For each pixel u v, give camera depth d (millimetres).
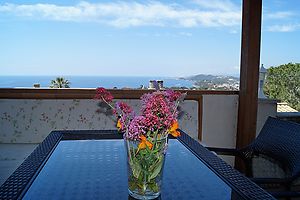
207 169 1383
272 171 2641
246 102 2836
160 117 1020
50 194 1077
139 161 1025
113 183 1191
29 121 2826
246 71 2816
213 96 3018
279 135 1784
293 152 1569
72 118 2865
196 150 1689
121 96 2877
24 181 1154
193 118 2992
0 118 2793
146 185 1037
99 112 2873
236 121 3062
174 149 1736
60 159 1512
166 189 1152
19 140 2816
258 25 2764
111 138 2002
